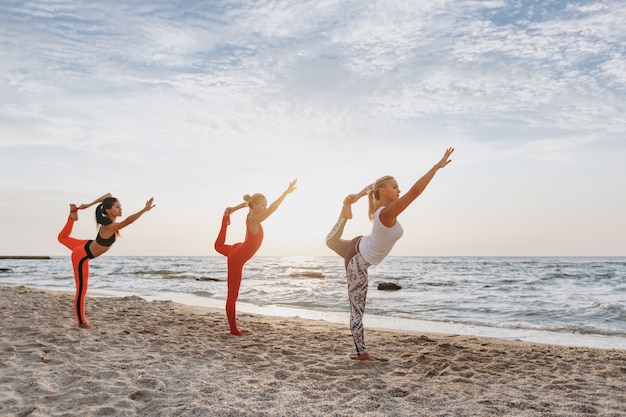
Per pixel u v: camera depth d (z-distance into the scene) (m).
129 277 28.50
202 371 4.48
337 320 10.34
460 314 12.12
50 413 3.26
